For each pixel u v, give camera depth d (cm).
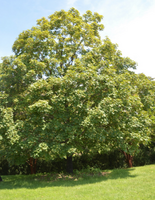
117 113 1371
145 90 1872
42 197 907
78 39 1714
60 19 1753
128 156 2105
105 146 1781
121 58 1948
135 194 866
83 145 1627
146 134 1454
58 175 1631
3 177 1811
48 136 1317
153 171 1501
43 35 1570
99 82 1409
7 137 1248
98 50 1628
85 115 1341
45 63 1505
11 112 1330
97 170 1692
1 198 922
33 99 1385
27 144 1244
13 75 1484
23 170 2117
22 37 1717
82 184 1199
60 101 1308
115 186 1054
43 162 2098
